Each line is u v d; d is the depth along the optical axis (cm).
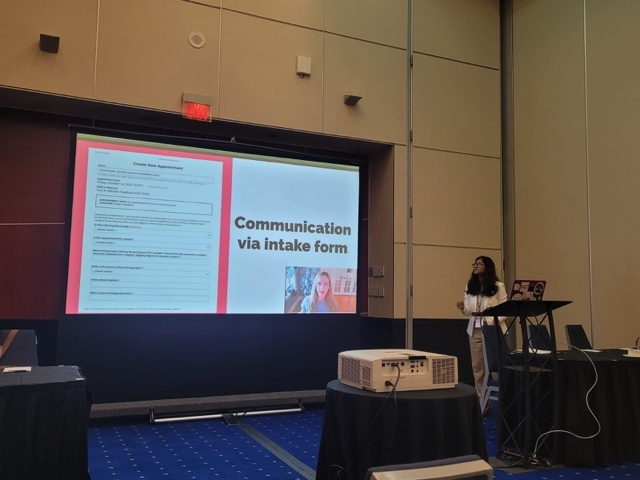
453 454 218
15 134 436
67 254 414
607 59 493
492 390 398
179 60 449
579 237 512
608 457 328
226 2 471
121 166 436
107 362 425
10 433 208
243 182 480
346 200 529
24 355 287
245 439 379
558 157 541
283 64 491
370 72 534
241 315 472
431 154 562
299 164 507
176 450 348
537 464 325
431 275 552
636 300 454
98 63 422
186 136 495
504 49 618
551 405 338
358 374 236
